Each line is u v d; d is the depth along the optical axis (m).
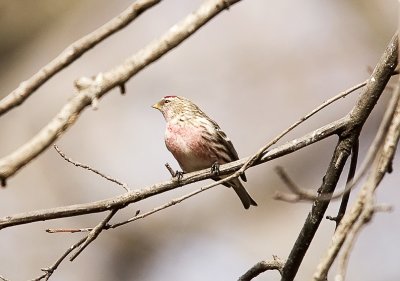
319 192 5.90
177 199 5.47
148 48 4.54
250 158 5.59
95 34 4.54
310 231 5.93
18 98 4.41
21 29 14.23
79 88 4.41
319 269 3.63
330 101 5.50
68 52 4.48
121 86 4.53
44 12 14.45
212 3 4.64
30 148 4.07
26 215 5.65
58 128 4.22
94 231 5.79
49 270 5.82
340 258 3.54
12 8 14.13
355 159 5.97
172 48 4.59
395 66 5.72
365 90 5.83
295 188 4.73
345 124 5.88
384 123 4.01
